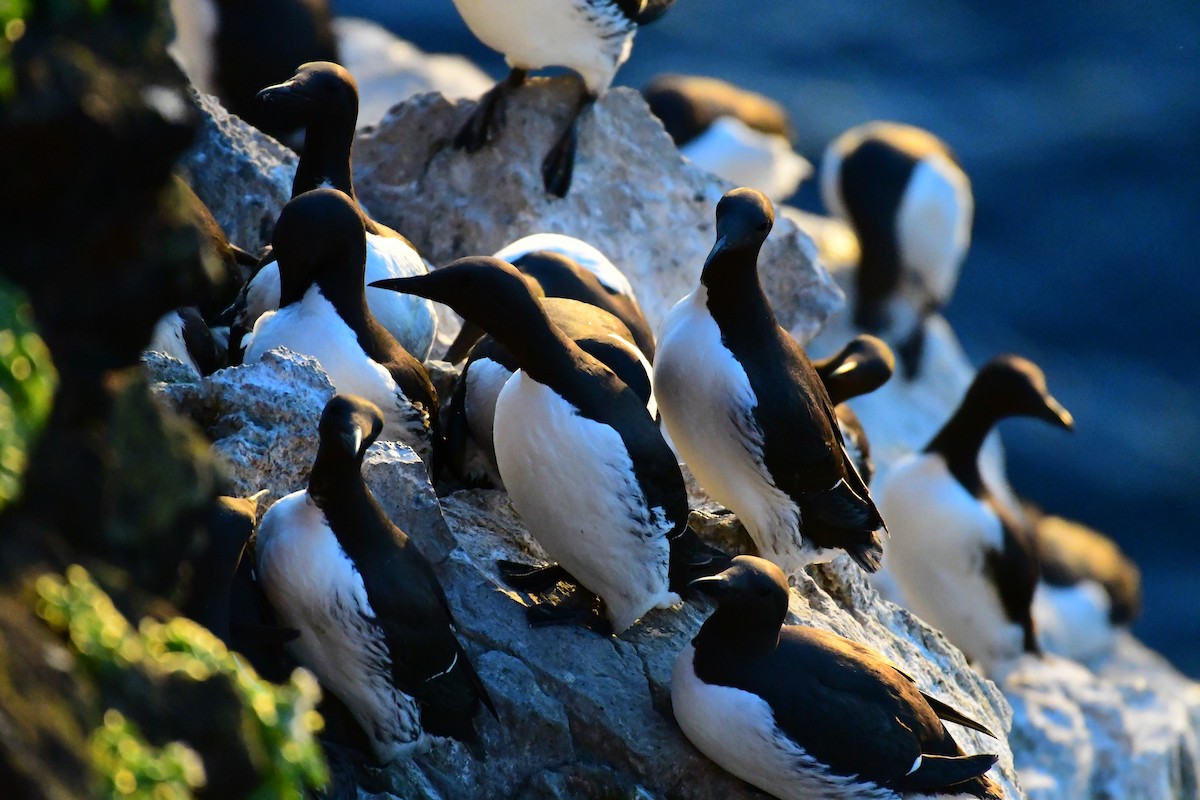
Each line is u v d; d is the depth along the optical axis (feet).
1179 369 100.53
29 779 15.07
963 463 58.80
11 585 16.34
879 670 31.04
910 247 77.77
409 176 54.54
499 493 37.37
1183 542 91.91
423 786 29.19
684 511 31.91
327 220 32.60
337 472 26.63
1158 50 124.67
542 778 30.60
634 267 54.13
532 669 31.63
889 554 61.00
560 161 53.06
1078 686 58.29
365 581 26.91
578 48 49.57
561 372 30.45
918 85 120.98
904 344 78.89
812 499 35.65
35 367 16.53
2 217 17.16
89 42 17.11
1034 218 110.52
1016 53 124.88
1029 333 102.47
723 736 30.19
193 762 17.35
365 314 33.71
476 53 119.24
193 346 35.47
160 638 18.08
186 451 19.10
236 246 45.01
